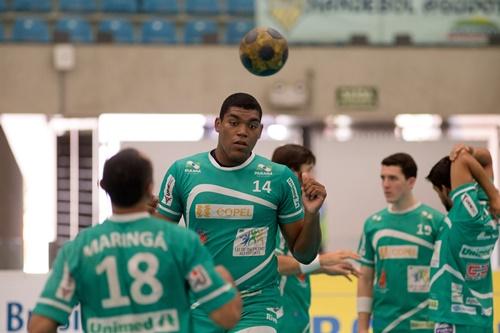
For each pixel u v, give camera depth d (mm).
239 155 9625
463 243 11469
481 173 11344
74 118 28125
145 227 7148
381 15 28844
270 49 10586
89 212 26906
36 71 28031
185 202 9898
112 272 7059
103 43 28672
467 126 29188
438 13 28953
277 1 28578
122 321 7055
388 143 28609
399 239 13000
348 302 14945
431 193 28094
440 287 11664
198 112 28469
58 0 30234
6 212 27641
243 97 9641
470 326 11602
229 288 7129
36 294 14750
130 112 28328
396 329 13031
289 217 9938
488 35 29062
